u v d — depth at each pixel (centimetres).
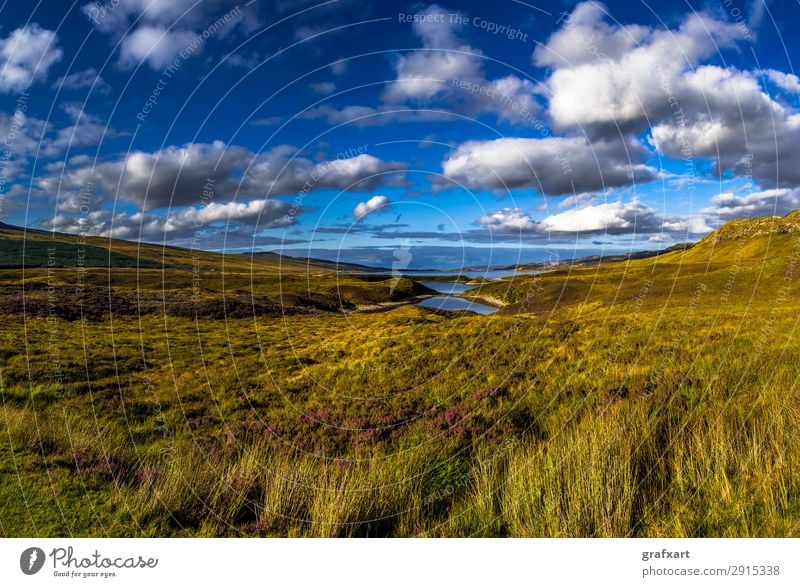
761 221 9750
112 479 715
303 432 1095
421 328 2761
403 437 993
